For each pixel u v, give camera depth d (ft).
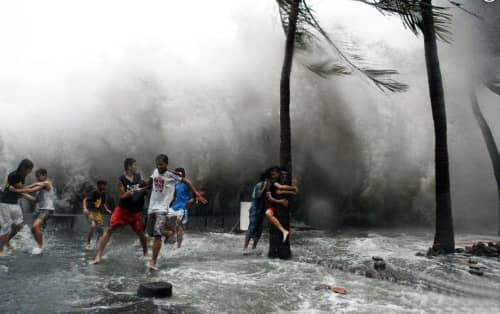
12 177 20.22
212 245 26.30
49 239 26.05
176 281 16.24
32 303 12.41
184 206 24.86
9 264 17.98
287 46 24.49
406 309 13.38
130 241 26.73
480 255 22.31
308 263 21.43
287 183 23.66
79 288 14.40
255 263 20.86
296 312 12.74
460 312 13.25
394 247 25.80
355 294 15.21
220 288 15.44
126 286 15.03
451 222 23.12
